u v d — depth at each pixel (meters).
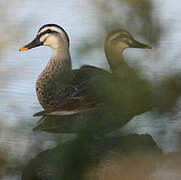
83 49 6.02
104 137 9.39
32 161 8.21
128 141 8.50
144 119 8.62
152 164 7.11
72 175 8.04
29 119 8.38
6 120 8.59
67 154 7.41
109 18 6.22
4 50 7.95
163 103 6.36
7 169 7.55
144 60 6.54
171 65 6.52
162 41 6.66
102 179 8.16
